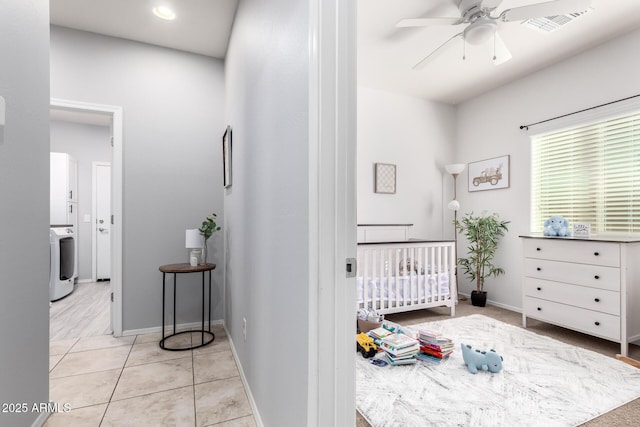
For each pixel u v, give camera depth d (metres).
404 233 4.14
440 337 2.42
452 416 1.69
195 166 3.07
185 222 3.03
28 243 1.46
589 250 2.60
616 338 2.43
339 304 0.92
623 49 2.79
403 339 2.39
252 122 1.85
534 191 3.58
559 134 3.35
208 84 3.13
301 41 1.07
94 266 5.21
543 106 3.44
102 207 5.28
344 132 0.93
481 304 3.91
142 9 2.43
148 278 2.89
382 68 3.43
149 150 2.90
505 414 1.71
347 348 0.93
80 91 2.68
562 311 2.79
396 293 3.24
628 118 2.82
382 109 4.10
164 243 2.95
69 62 2.65
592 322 2.58
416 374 2.15
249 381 1.84
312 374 0.92
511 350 2.53
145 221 2.88
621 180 2.87
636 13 2.47
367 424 1.65
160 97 2.95
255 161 1.76
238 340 2.23
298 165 1.09
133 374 2.10
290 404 1.16
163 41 2.88
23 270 1.41
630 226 2.81
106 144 5.34
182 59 3.04
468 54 3.12
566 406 1.77
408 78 3.69
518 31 2.70
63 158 4.66
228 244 2.77
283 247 1.26
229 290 2.70
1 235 1.24
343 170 0.93
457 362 2.34
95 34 2.74
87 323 3.11
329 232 0.91
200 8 2.42
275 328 1.36
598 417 1.68
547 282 2.92
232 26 2.62
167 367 2.20
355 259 0.94
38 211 1.55
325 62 0.91
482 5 2.11
